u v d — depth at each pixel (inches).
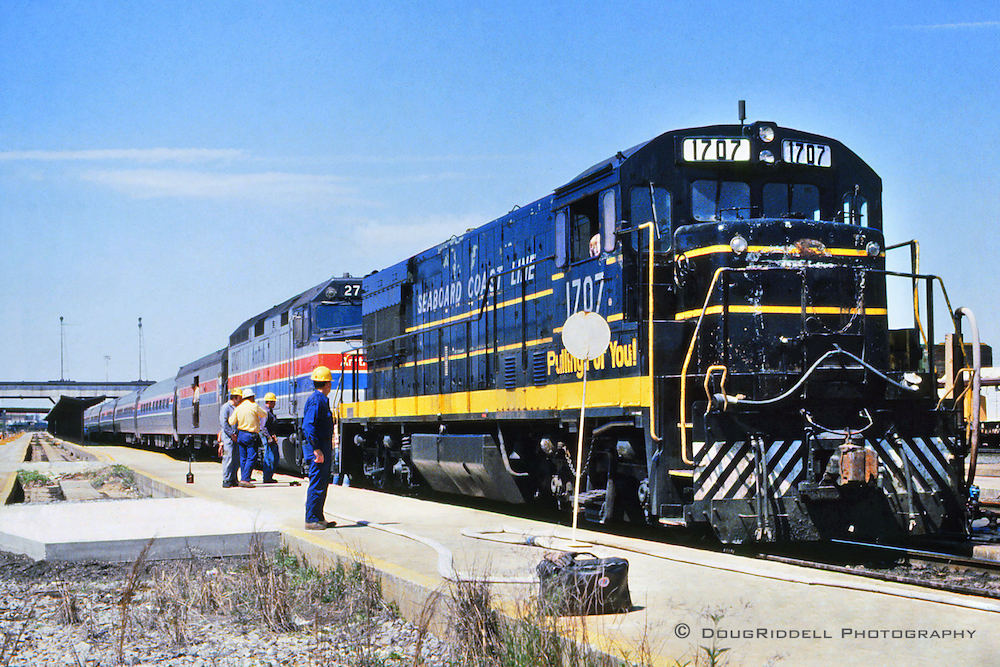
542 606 225.8
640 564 317.1
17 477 930.7
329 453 427.2
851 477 348.5
